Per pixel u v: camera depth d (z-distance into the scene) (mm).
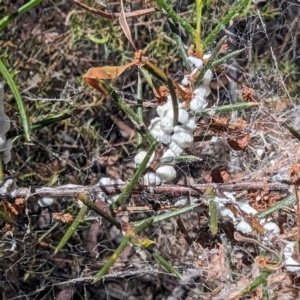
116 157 347
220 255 201
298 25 382
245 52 334
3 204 161
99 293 390
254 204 168
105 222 355
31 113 368
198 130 188
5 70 138
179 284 340
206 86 162
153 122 159
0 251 292
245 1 162
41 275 370
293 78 375
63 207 337
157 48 373
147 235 333
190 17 326
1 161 152
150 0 223
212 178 192
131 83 355
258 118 217
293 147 190
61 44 383
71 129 376
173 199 169
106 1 288
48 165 364
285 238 162
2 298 375
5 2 371
